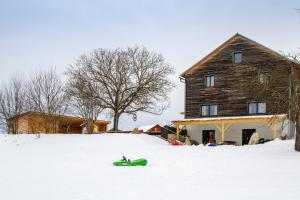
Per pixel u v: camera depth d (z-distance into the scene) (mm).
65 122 44281
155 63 39719
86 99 38344
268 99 22469
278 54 34500
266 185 9773
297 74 20328
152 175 12281
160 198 8258
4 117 39781
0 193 9133
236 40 36812
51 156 20250
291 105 20578
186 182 10594
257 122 32812
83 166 15219
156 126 49344
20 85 40125
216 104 37062
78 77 38469
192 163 15828
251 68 28500
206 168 13969
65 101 39500
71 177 11898
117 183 10562
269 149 22438
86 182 10789
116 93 38562
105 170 13812
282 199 7859
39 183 10641
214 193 8734
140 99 38875
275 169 13227
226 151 21844
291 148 22391
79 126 49156
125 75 38781
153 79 39125
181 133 38125
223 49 37406
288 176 11414
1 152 23906
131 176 12070
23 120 41812
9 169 14109
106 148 26781
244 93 35594
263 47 35312
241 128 35188
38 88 39219
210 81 37750
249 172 12539
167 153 21266
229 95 36406
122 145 29109
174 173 12742
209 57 37938
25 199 8398
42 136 33312
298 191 8812
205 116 37594
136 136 33094
